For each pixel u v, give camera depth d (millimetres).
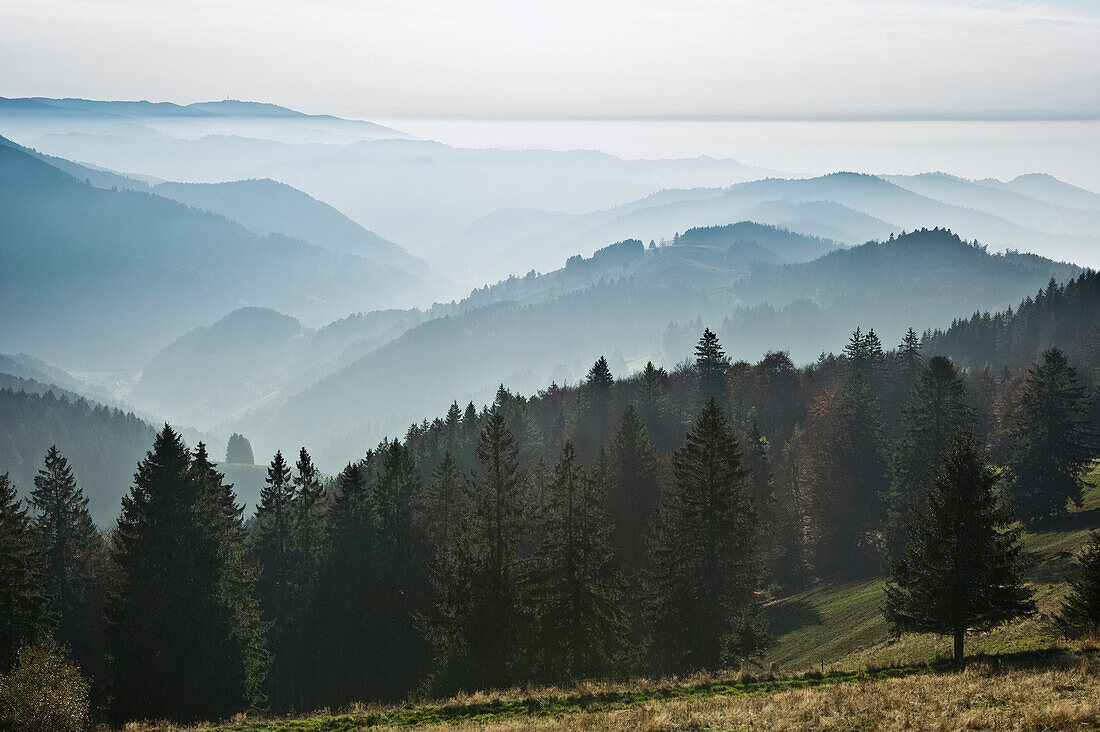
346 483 51156
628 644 42906
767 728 20203
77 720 25422
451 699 28906
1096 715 17953
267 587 53031
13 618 44906
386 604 48156
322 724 25750
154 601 40875
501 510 43031
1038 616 36625
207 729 26391
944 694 21750
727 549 42125
